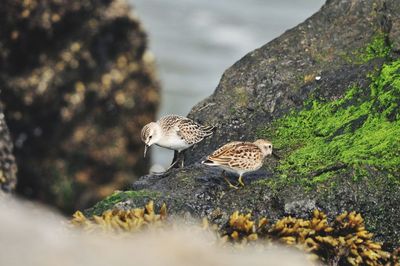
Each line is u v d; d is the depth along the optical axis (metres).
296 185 12.07
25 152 21.00
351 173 12.04
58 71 21.06
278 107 14.42
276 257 7.02
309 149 13.10
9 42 20.59
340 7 15.77
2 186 14.69
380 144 12.62
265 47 15.54
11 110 20.78
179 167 13.78
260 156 12.26
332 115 13.80
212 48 40.78
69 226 11.09
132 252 6.34
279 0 46.19
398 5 15.16
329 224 11.75
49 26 20.80
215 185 12.34
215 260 6.53
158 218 10.96
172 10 44.34
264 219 11.32
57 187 21.17
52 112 21.09
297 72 14.86
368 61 14.66
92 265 6.08
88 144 21.36
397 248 11.80
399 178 12.02
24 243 6.20
